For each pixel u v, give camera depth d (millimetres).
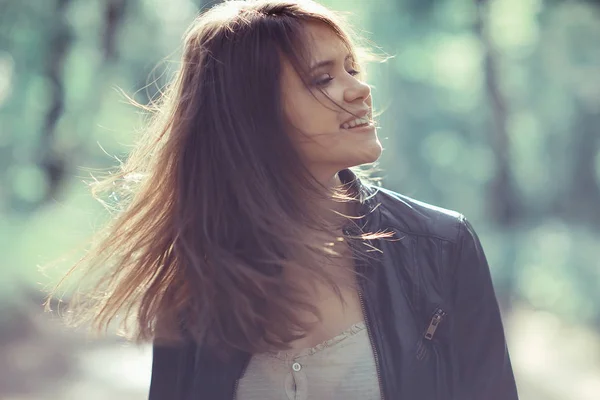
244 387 2135
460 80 44562
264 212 2055
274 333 2047
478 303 2211
